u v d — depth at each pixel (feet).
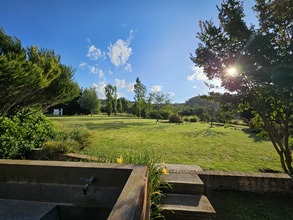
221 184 9.24
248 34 10.40
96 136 19.61
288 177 9.04
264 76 10.25
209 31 11.53
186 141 22.81
